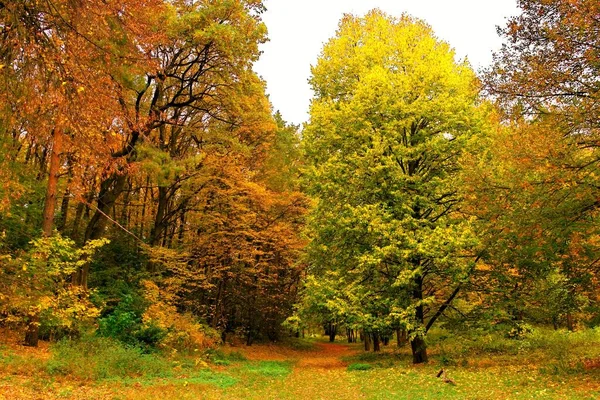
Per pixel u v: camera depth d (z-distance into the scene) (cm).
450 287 1747
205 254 2383
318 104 1975
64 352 1320
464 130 1706
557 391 1013
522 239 1241
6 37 617
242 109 2305
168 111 2402
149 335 1800
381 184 1673
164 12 1603
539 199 1170
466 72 1819
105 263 2284
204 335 2206
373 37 1991
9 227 1727
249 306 2830
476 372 1359
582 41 1066
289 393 1237
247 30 1886
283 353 2884
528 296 1577
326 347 3794
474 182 1362
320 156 1972
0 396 898
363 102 1761
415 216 1736
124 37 768
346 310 1620
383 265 1769
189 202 2505
